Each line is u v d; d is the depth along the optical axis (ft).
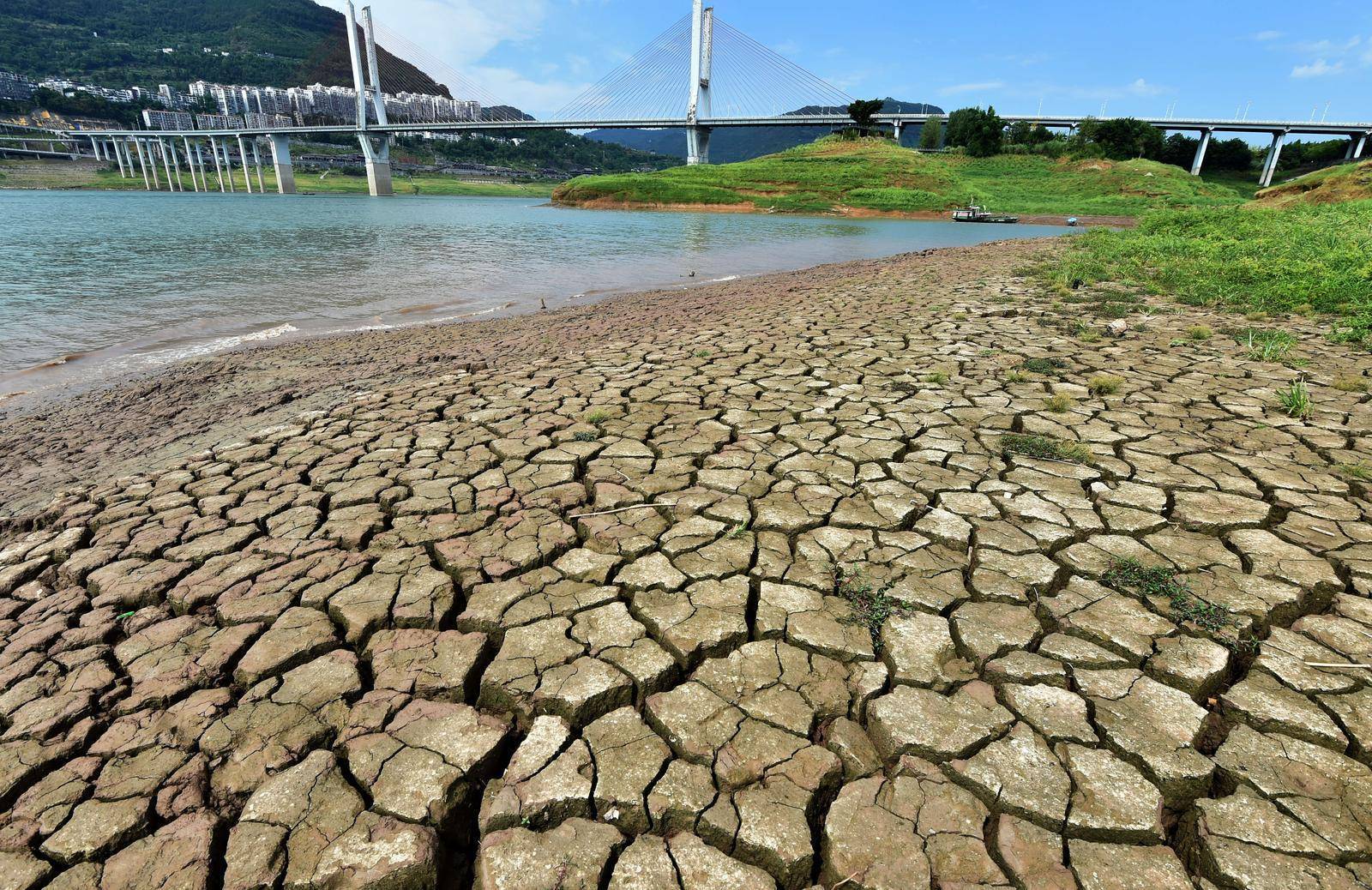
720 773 5.79
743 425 13.82
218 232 78.54
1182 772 5.65
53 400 19.01
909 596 7.97
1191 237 47.44
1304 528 9.13
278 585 8.61
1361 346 18.72
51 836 5.45
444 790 5.70
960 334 21.83
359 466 12.39
